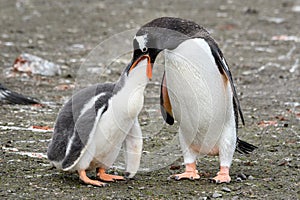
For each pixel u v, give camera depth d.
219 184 14.38
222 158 14.49
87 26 40.53
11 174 14.73
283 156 17.05
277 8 48.69
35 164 15.62
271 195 13.70
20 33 37.94
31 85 25.80
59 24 41.09
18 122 19.97
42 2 49.94
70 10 46.41
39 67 27.84
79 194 13.40
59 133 13.76
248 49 34.69
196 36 13.98
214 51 13.91
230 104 14.15
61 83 26.33
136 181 14.55
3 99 22.58
